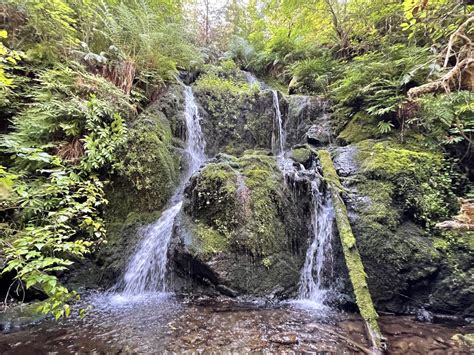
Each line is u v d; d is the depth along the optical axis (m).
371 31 6.18
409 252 3.14
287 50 8.42
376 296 3.13
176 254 3.50
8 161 3.66
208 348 2.29
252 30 10.91
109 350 2.24
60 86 4.13
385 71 4.72
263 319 2.84
